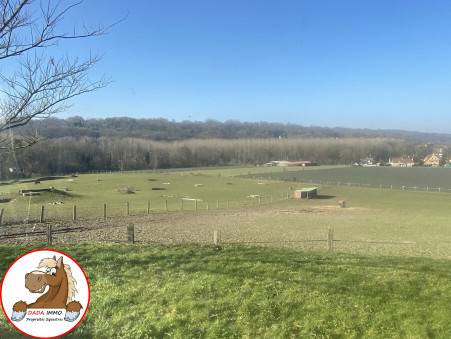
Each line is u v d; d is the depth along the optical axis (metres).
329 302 8.03
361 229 36.72
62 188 80.44
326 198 75.75
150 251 11.95
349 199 73.94
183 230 32.62
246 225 37.78
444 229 37.59
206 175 130.38
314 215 49.53
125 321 7.66
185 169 162.88
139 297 8.54
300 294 8.38
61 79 7.02
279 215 48.56
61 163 112.31
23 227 31.83
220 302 8.16
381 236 32.31
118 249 12.22
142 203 61.78
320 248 22.00
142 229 32.62
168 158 176.62
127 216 43.28
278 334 7.16
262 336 7.14
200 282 9.07
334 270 9.91
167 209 53.03
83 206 54.81
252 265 10.24
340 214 51.03
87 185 91.50
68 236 25.45
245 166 183.50
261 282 9.02
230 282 9.04
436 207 61.59
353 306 7.87
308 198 74.88
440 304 7.89
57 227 32.19
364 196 79.75
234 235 30.34
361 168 170.00
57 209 49.97
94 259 10.96
